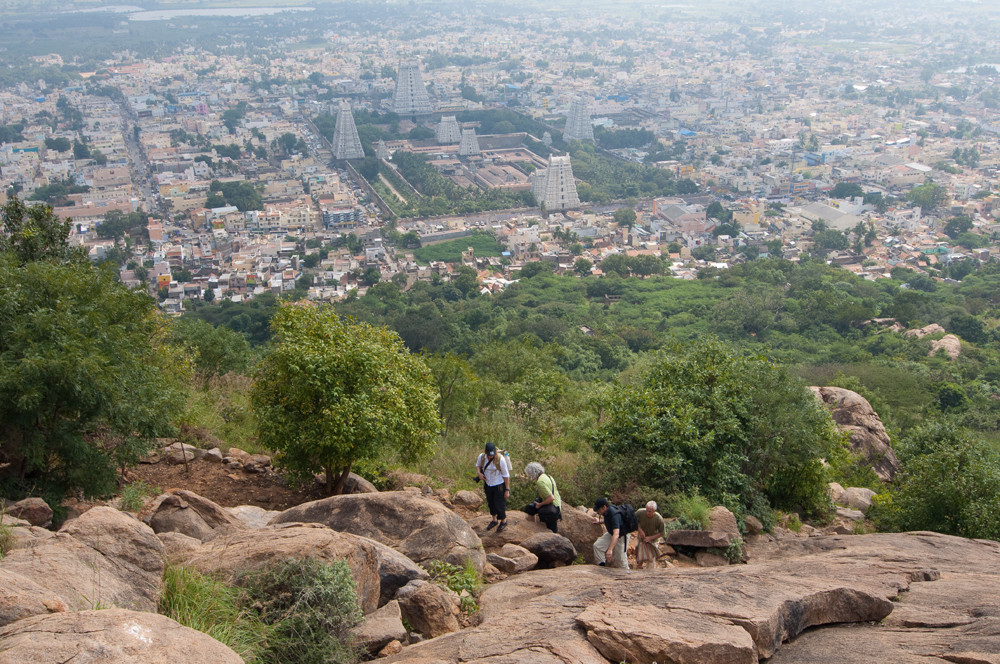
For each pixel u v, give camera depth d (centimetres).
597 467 1848
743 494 1842
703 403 1927
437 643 916
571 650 859
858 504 2216
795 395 1958
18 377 1380
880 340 8169
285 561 950
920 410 5150
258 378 1839
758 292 10012
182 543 1036
